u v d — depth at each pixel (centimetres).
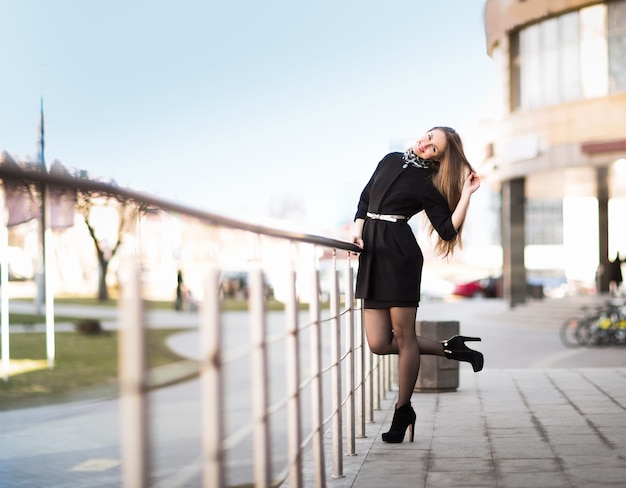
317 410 397
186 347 1812
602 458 481
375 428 605
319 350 398
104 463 638
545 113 2805
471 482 425
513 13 2895
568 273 6188
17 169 150
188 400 999
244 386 1133
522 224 2912
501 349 1731
